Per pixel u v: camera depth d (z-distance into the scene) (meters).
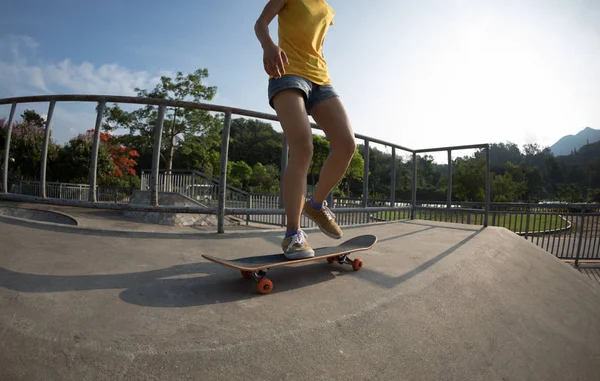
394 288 1.67
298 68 1.79
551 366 1.45
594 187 108.31
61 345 0.96
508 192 49.75
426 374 1.15
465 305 1.69
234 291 1.55
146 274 1.70
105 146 22.47
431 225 4.68
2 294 1.26
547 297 2.20
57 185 16.41
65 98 3.14
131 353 0.96
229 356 1.01
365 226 4.32
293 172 1.74
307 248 1.75
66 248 2.09
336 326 1.25
